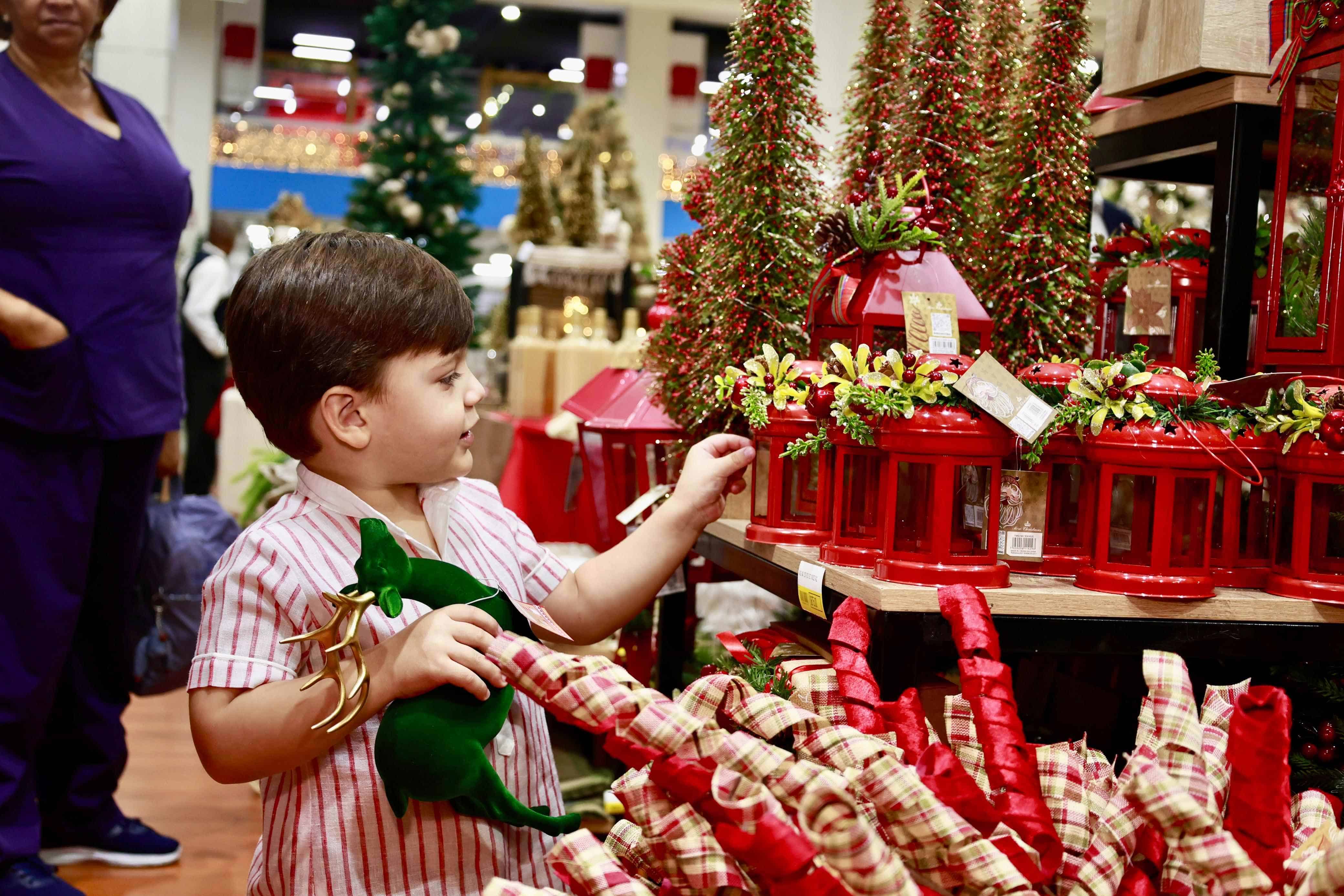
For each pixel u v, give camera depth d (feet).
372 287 3.52
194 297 21.21
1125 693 5.56
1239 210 5.28
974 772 3.59
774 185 5.57
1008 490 4.49
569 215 15.51
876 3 5.91
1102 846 3.15
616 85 39.24
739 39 5.65
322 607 3.50
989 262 5.46
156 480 9.19
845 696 3.57
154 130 7.91
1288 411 4.41
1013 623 4.06
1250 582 4.58
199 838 8.86
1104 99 6.35
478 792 3.20
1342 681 4.81
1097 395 4.23
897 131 5.62
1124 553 4.32
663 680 6.52
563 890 3.77
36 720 7.29
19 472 7.14
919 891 2.66
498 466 12.67
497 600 3.45
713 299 5.78
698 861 2.84
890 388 4.07
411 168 16.49
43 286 7.18
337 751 3.47
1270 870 2.94
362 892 3.41
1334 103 4.74
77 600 7.39
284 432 3.62
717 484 4.41
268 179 38.40
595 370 12.44
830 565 4.40
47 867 7.35
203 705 3.40
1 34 7.94
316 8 38.99
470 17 39.58
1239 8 5.20
